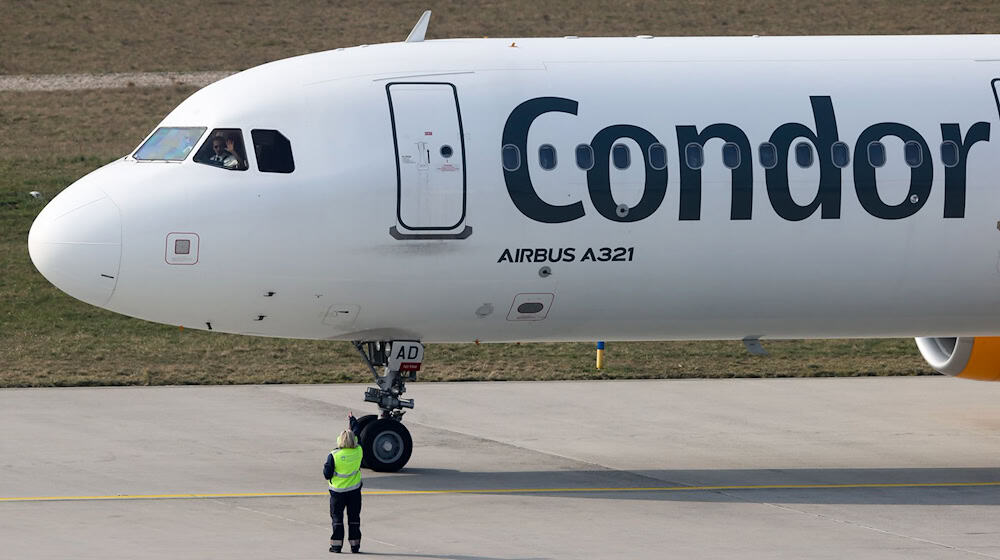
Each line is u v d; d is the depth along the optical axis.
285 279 75.56
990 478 81.00
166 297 75.56
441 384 112.38
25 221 174.00
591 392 109.50
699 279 79.88
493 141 77.06
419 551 62.31
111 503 70.81
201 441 88.06
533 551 62.56
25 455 82.81
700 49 83.12
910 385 114.56
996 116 82.62
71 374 114.19
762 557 62.09
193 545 62.53
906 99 82.19
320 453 84.75
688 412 101.56
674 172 78.44
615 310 80.25
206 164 75.62
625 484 77.81
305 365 121.62
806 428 96.19
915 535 67.12
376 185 75.44
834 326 84.19
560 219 77.25
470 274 77.19
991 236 81.94
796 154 79.94
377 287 76.69
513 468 81.94
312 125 76.31
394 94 77.62
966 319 85.00
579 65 80.62
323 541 63.78
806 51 83.94
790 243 80.06
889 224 80.88
